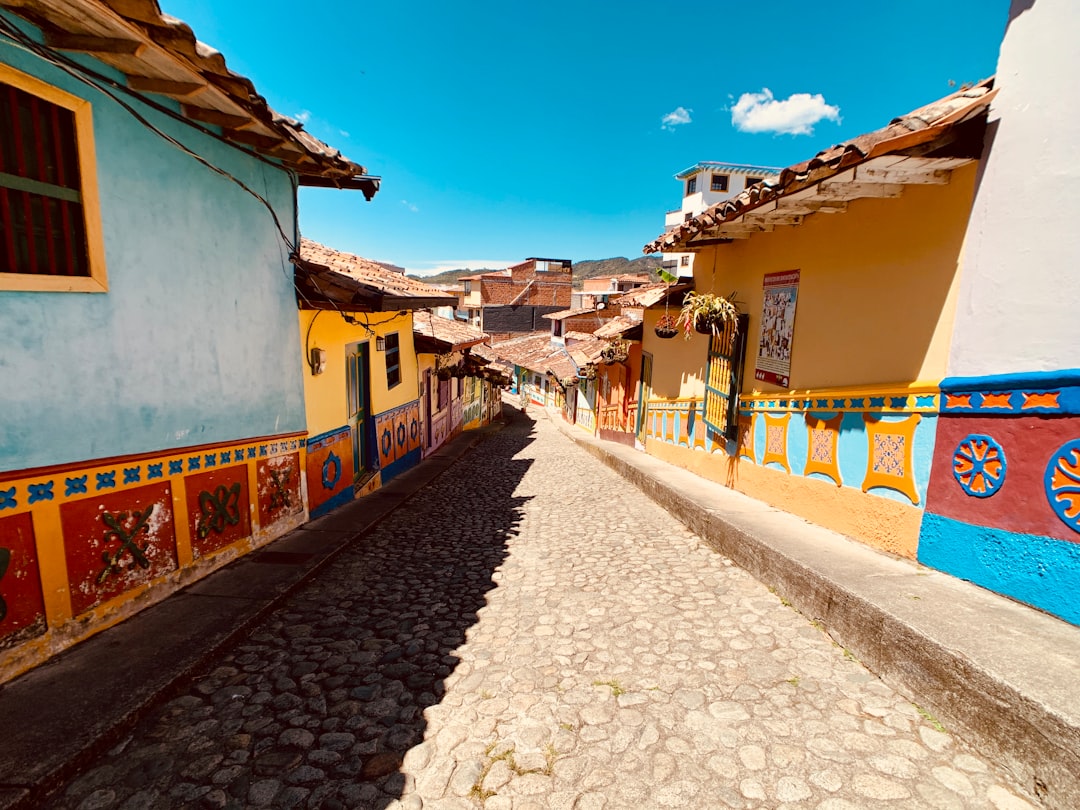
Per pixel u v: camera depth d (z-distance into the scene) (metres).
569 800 2.31
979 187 3.35
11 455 2.98
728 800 2.28
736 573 4.80
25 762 2.37
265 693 3.11
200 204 4.32
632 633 3.78
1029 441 3.04
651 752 2.58
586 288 49.00
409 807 2.29
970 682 2.50
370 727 2.82
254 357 5.15
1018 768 2.28
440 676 3.29
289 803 2.31
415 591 4.65
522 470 11.24
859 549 4.31
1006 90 3.15
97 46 2.99
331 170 5.27
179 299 4.14
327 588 4.66
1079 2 2.75
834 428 4.84
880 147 3.12
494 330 46.47
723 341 7.11
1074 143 2.78
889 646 3.01
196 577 4.45
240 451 4.95
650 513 7.15
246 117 3.96
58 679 3.01
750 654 3.42
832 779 2.37
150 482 3.93
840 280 4.79
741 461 6.72
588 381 21.31
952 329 3.59
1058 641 2.68
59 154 3.18
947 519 3.62
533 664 3.41
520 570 5.14
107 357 3.53
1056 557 2.92
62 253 3.25
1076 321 2.79
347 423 7.43
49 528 3.18
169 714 2.90
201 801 2.32
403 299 6.74
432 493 8.85
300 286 5.87
